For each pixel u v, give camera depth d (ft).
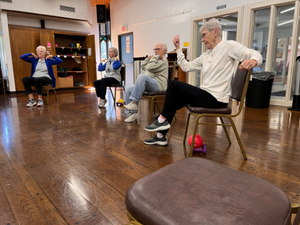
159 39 20.13
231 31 30.14
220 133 7.85
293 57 12.80
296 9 12.35
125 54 24.86
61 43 24.49
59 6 21.98
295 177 4.64
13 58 20.40
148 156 5.82
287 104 13.21
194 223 1.52
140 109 12.45
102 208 3.60
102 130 8.29
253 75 12.60
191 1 17.10
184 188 1.90
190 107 5.60
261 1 13.41
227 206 1.67
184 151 6.17
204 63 5.83
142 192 1.87
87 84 25.80
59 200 3.83
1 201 3.82
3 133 7.94
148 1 20.54
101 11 24.08
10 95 19.33
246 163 5.36
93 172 4.91
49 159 5.65
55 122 9.53
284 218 1.59
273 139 7.13
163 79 9.25
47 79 14.15
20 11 19.76
